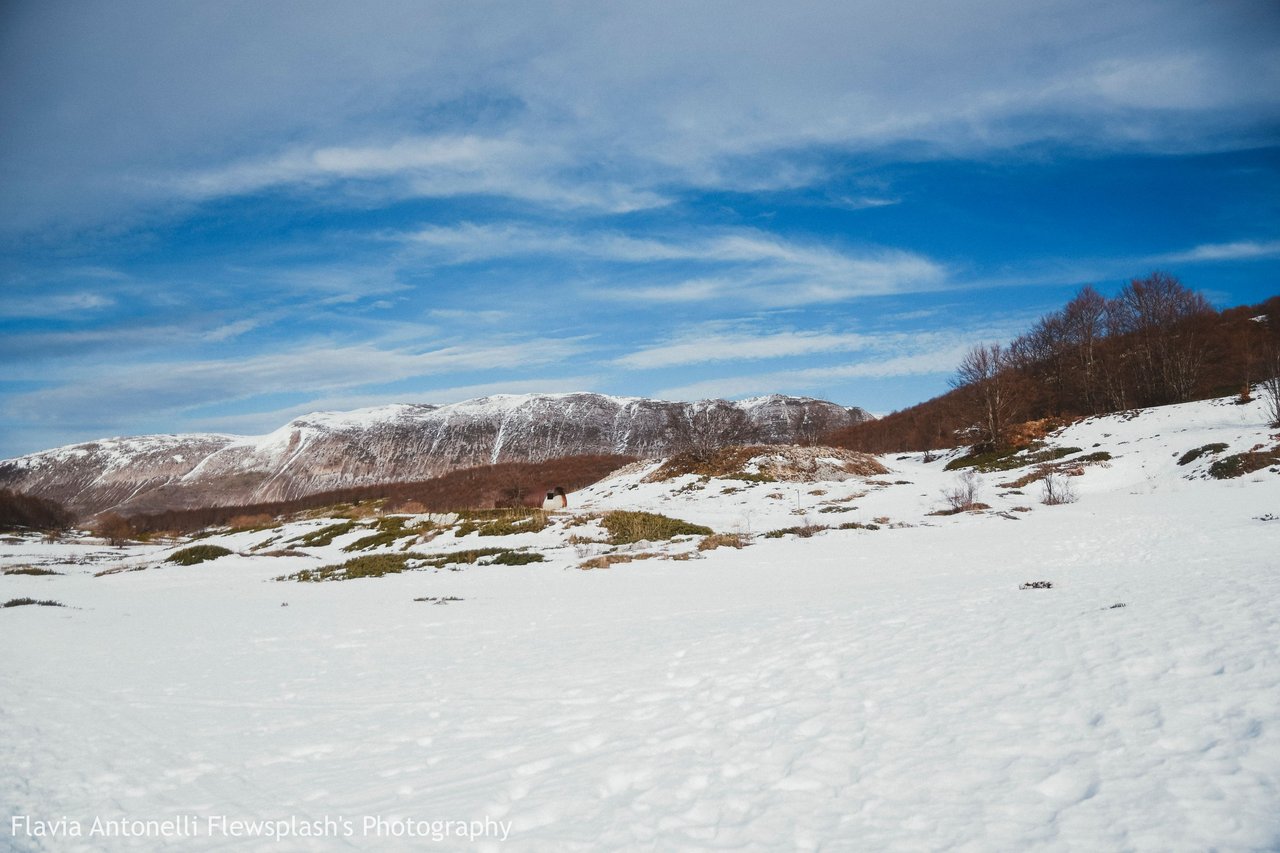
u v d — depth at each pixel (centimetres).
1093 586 1196
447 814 529
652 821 487
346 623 1614
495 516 4212
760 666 868
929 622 1010
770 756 578
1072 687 636
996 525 2847
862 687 727
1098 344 7112
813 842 433
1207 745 482
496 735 716
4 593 2755
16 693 1003
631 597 1703
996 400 5900
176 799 607
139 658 1270
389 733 755
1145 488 3772
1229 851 361
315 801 581
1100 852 378
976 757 521
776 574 1944
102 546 5994
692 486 5234
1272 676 581
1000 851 395
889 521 3231
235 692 985
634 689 834
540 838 479
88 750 749
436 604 1872
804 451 5838
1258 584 994
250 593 2548
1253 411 4634
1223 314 7675
